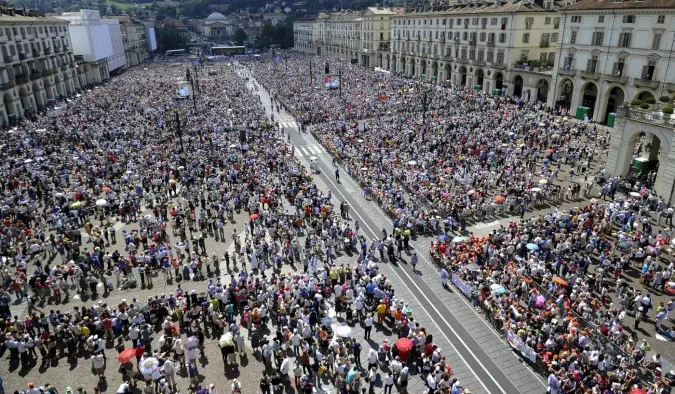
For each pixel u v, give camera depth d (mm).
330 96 102438
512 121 72438
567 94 89188
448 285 34344
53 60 110312
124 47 186500
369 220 45594
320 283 32531
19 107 91750
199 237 39625
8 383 24891
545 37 99875
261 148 63906
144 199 49406
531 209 45844
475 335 28938
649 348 25844
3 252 37125
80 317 28312
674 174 43812
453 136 65562
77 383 24938
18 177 51000
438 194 47000
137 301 31500
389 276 35562
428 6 135500
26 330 27828
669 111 45625
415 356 26812
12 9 96625
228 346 25750
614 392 22375
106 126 74250
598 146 62594
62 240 38656
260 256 37062
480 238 38750
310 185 50750
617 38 72062
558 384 23172
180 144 60719
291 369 25672
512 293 30688
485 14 104688
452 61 120312
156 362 23891
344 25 190625
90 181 51938
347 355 25750
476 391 24484
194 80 118000
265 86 127938
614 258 35250
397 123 74750
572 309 28953
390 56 155375
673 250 36156
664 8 63969
